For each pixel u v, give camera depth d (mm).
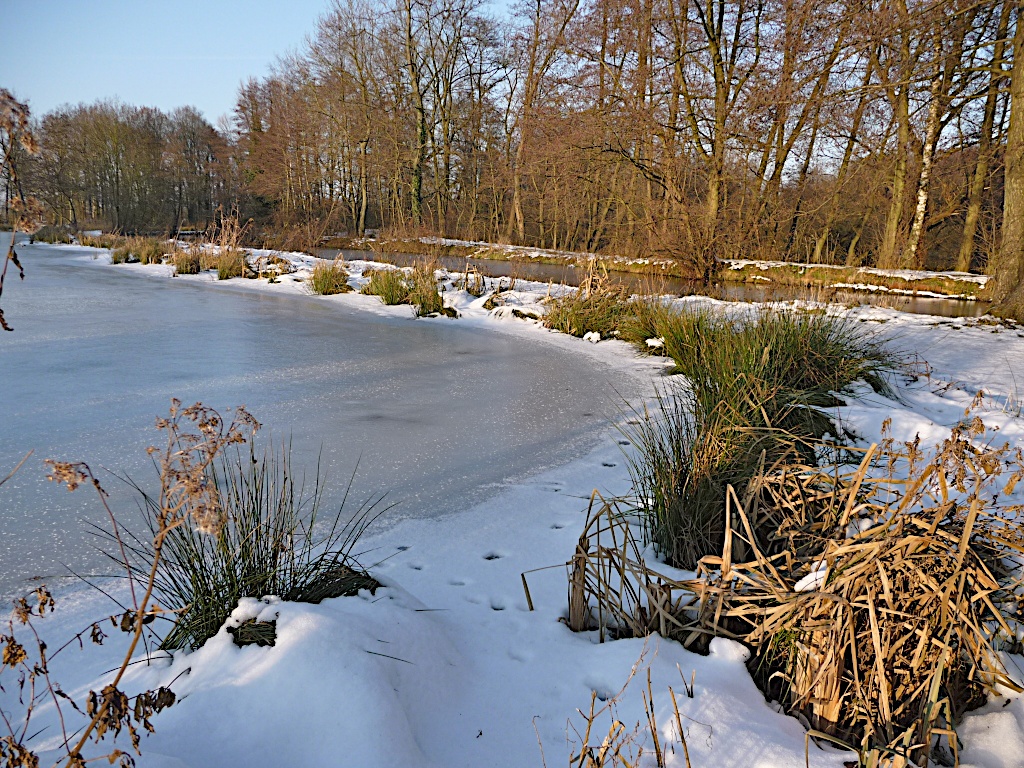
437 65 32031
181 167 43406
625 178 23578
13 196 1487
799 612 2062
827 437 4055
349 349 7598
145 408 5016
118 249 20234
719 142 17422
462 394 5789
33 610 2389
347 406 5301
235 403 5262
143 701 1452
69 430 4484
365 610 2127
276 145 34562
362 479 3797
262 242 24375
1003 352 7645
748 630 2326
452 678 2004
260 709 1730
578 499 3561
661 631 2260
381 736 1637
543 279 15617
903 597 2002
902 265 19297
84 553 2855
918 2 12938
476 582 2662
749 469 3129
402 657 1950
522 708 1929
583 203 26734
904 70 14219
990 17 16078
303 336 8297
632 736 1792
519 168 26500
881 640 1973
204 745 1649
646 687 1983
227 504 2361
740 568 2279
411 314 10531
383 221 34781
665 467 3270
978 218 20703
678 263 15031
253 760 1612
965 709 2064
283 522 2496
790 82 15695
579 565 2354
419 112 31125
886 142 19359
